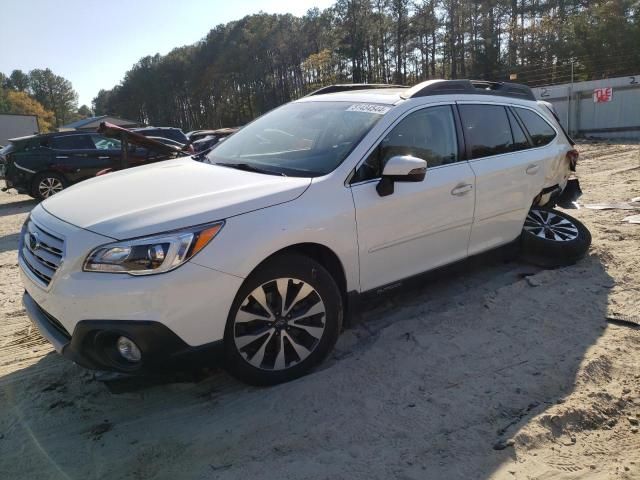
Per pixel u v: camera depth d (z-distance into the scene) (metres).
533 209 5.16
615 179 10.19
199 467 2.57
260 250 2.91
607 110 22.39
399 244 3.68
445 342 3.65
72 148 12.51
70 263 2.73
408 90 4.18
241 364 3.01
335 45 67.75
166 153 5.85
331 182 3.35
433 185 3.84
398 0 63.03
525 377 3.22
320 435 2.75
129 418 3.01
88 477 2.55
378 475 2.46
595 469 2.49
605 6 40.03
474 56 53.72
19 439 2.86
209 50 97.50
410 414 2.89
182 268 2.70
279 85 86.50
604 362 3.35
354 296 3.50
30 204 13.34
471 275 4.94
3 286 5.66
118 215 2.87
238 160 3.92
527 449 2.62
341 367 3.34
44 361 3.72
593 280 4.67
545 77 36.31
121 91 121.19
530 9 56.34
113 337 2.74
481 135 4.40
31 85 142.88
